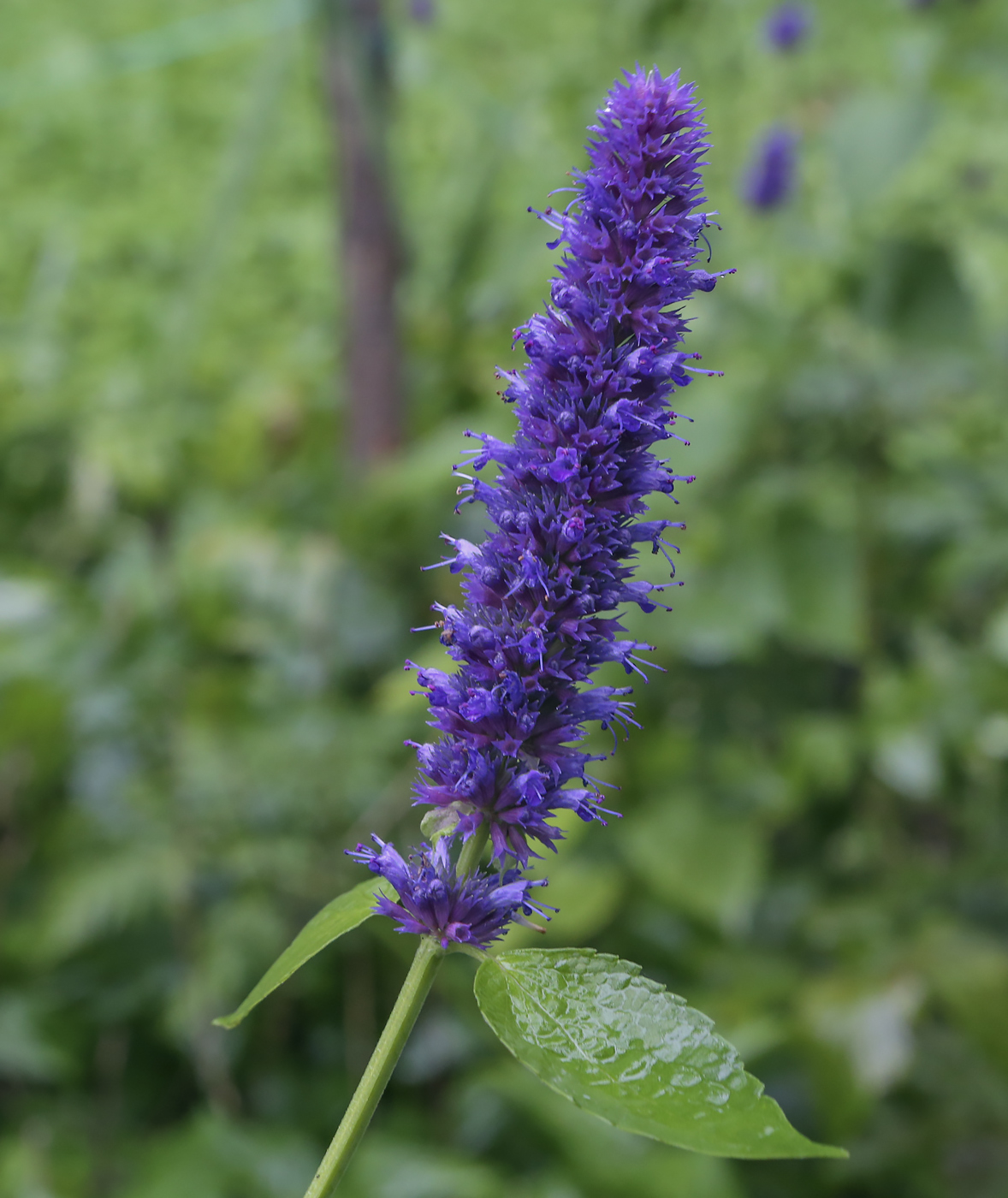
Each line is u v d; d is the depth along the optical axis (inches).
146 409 35.5
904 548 31.2
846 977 23.8
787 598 28.1
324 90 33.5
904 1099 25.2
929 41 30.3
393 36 33.3
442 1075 27.0
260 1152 22.9
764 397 29.5
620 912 26.8
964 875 26.8
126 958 26.6
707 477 29.7
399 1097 26.9
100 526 35.2
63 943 25.0
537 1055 11.7
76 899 25.3
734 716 30.4
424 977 12.3
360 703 31.5
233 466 36.7
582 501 12.4
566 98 32.7
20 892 27.9
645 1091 11.6
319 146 56.8
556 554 12.5
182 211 54.3
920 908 26.1
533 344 12.4
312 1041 27.0
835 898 27.4
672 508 29.1
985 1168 23.6
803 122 32.6
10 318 45.8
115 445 33.2
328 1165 12.1
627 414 12.2
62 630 30.4
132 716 28.6
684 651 28.8
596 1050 11.7
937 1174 23.7
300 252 51.2
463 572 13.0
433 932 12.4
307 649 31.5
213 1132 23.1
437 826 12.6
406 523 31.6
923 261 30.0
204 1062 24.9
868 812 29.4
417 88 51.2
